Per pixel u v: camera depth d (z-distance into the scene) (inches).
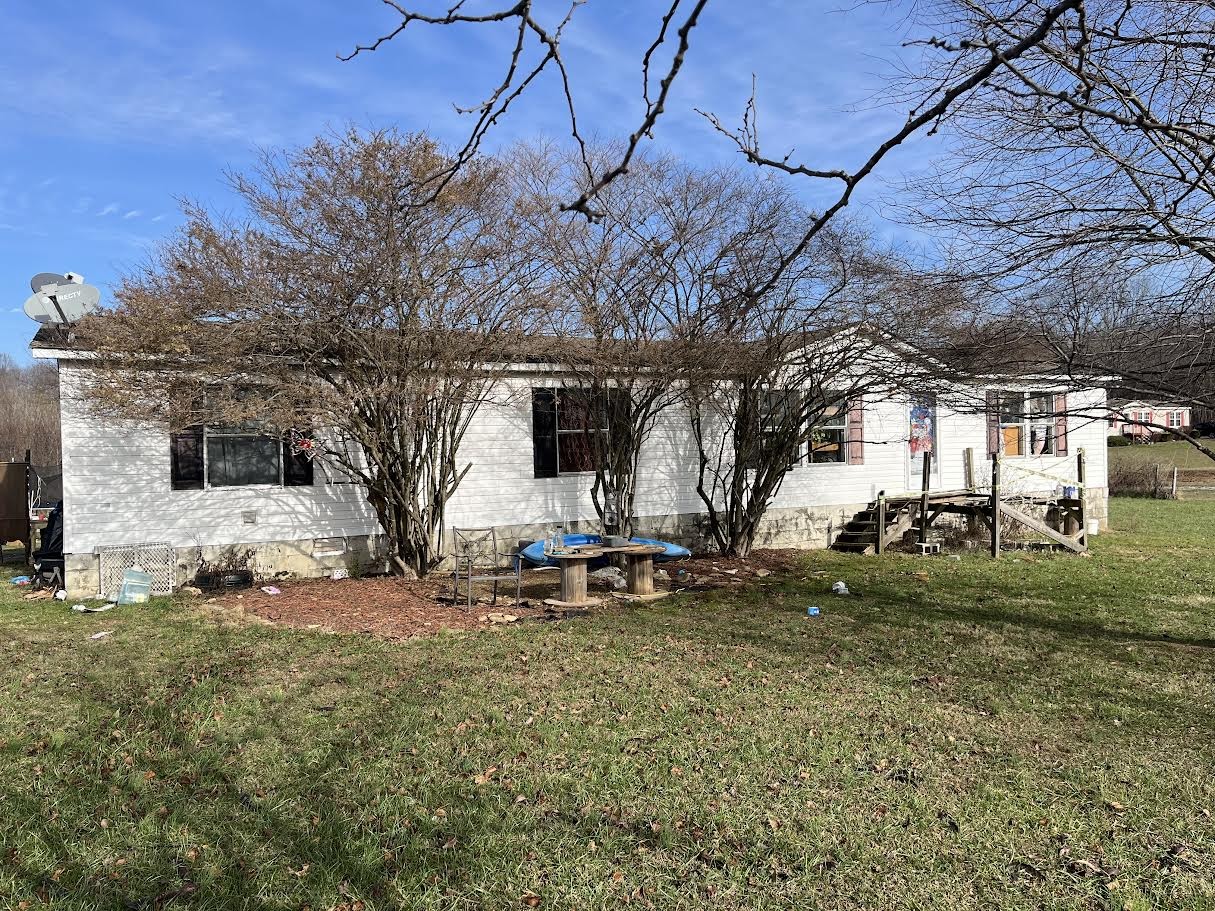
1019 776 183.8
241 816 164.1
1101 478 708.7
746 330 446.3
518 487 494.6
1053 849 153.3
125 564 398.6
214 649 294.5
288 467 441.7
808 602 384.8
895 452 629.0
